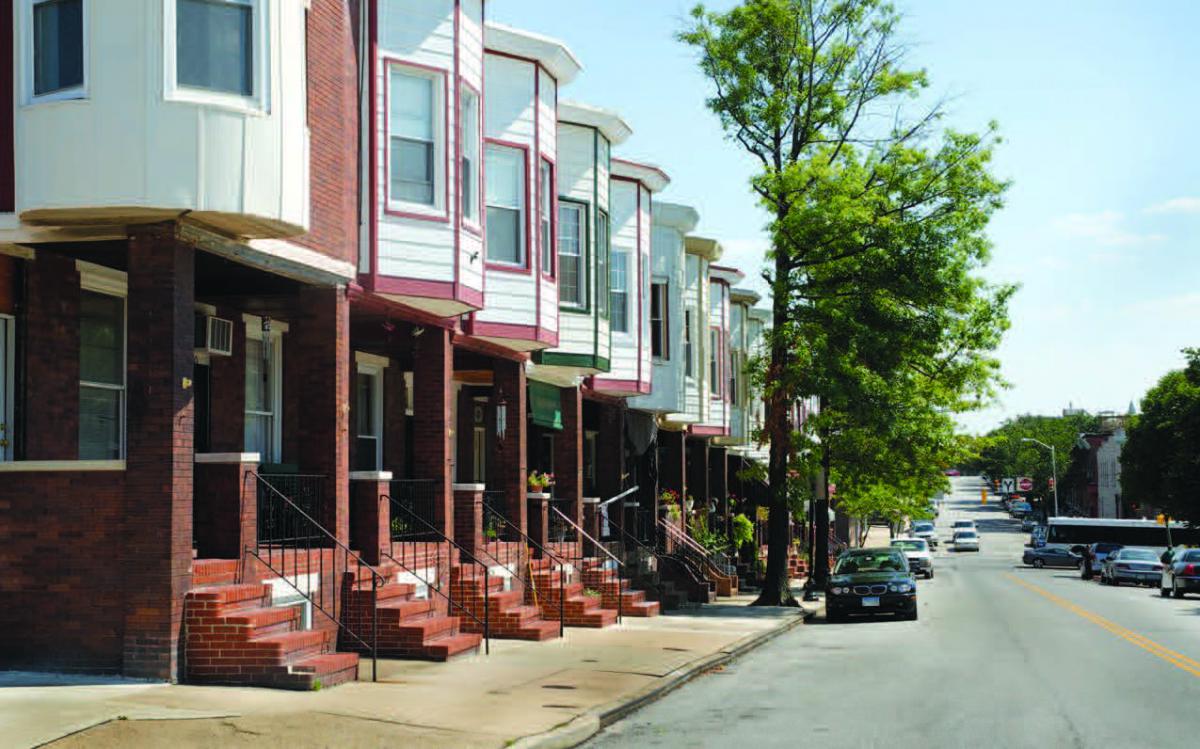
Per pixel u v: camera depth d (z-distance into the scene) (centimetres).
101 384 1609
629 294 2894
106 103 1317
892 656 2058
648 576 3031
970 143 3219
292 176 1426
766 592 3309
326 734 1132
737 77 3369
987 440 4500
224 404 1825
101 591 1341
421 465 2002
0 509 1364
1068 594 4159
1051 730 1265
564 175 2528
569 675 1628
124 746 1041
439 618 1794
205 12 1362
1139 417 8169
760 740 1216
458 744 1125
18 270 1453
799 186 3186
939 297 3228
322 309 1698
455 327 2050
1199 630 2561
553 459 2727
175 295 1353
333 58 1709
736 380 4559
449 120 1883
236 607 1397
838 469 4109
